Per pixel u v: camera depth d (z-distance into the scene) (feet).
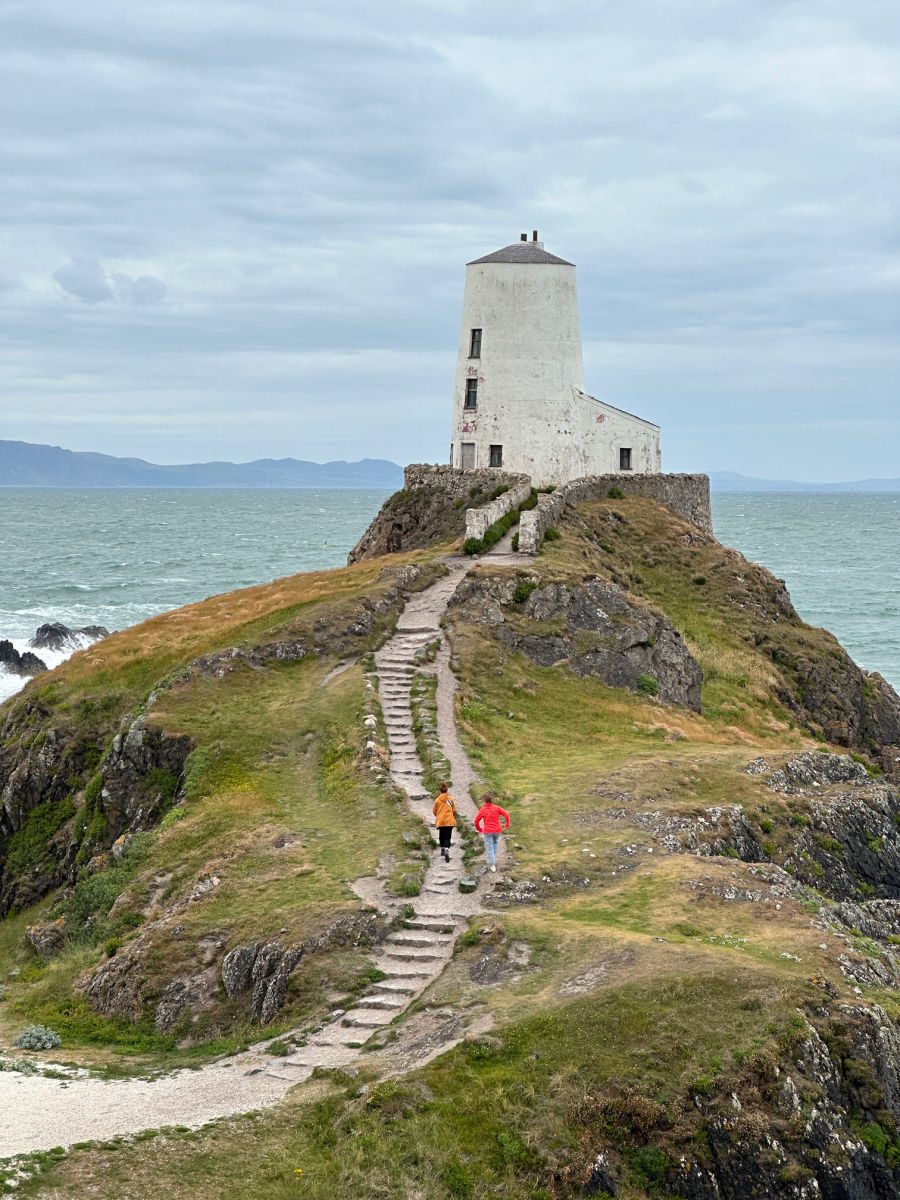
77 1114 69.00
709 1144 65.92
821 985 75.46
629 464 252.62
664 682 162.20
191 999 88.58
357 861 100.32
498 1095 66.69
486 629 157.48
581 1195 63.00
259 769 125.29
